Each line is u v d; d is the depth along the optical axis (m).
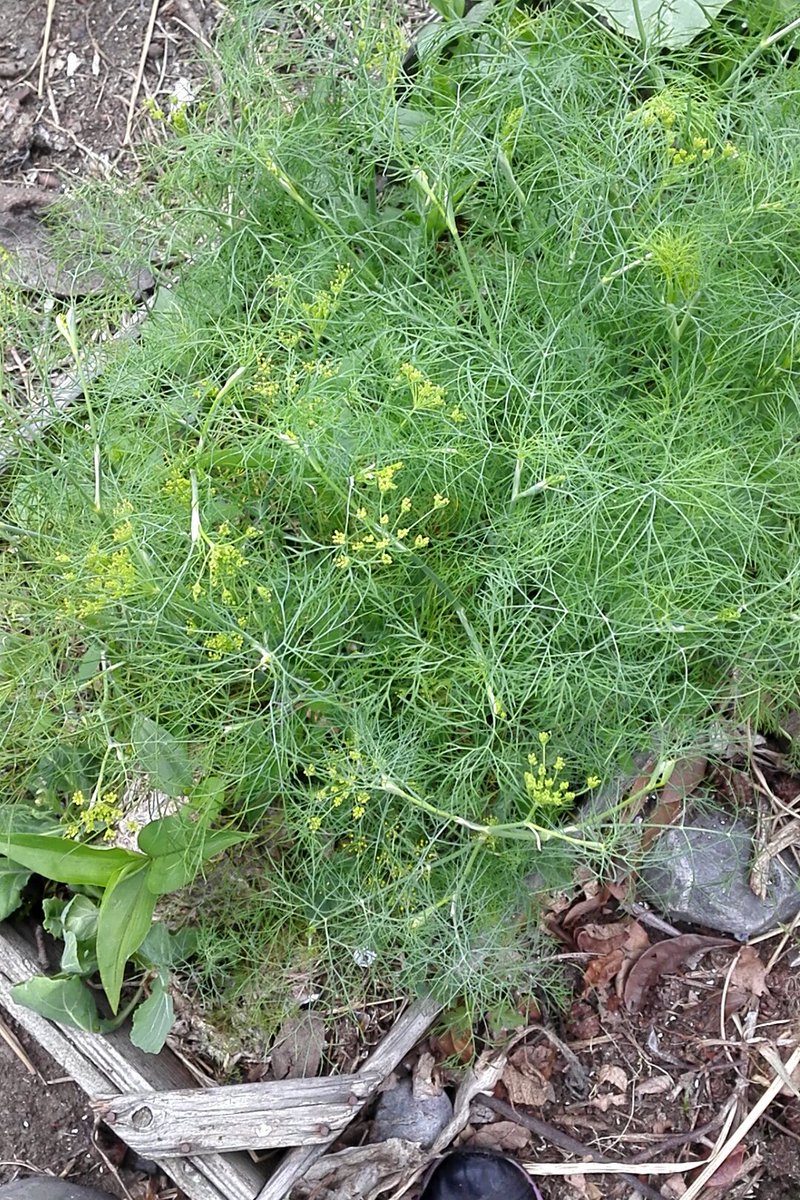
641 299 0.73
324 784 0.75
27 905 0.77
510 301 0.73
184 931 0.74
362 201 0.79
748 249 0.74
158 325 0.76
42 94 0.96
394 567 0.71
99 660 0.73
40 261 0.89
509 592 0.69
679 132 0.72
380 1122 0.75
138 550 0.65
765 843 0.76
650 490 0.67
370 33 0.72
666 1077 0.76
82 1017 0.70
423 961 0.69
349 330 0.74
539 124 0.75
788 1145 0.75
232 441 0.73
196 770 0.71
